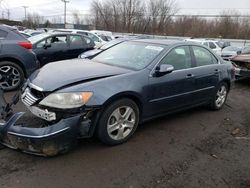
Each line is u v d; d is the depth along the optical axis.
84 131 3.51
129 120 4.02
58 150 3.35
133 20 61.94
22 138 3.23
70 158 3.49
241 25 53.59
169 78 4.45
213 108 5.84
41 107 3.46
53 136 3.22
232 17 53.88
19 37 6.49
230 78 6.04
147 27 61.41
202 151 3.97
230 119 5.44
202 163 3.63
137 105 4.10
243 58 9.11
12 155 3.47
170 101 4.59
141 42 5.03
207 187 3.14
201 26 56.12
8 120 3.45
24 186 2.94
